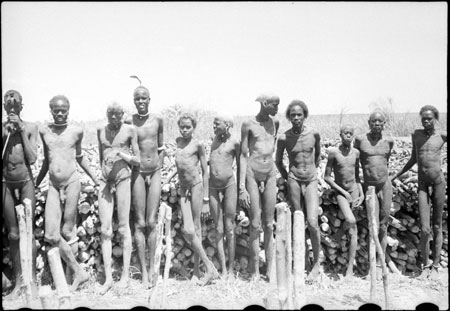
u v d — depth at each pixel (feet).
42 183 20.65
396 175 20.84
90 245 20.24
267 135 19.71
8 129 18.13
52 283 19.34
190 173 19.35
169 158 23.53
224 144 19.45
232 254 19.71
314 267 19.85
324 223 21.08
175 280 20.13
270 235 19.85
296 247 15.71
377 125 20.07
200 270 20.72
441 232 20.01
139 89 19.72
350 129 20.01
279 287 15.55
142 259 19.43
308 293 18.39
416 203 21.63
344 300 17.70
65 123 19.06
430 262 20.06
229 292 18.28
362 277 20.63
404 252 21.38
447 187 21.13
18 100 18.29
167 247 16.49
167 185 20.99
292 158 20.11
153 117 19.92
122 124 19.20
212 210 19.56
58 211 18.61
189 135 19.42
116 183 19.13
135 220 19.67
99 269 20.12
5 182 18.43
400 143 24.82
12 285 18.92
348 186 20.33
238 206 21.06
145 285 19.07
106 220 19.02
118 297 17.98
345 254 21.16
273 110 19.40
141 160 19.58
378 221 20.17
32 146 18.72
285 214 15.53
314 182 20.06
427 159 19.71
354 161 20.21
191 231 19.27
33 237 18.60
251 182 19.58
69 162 18.85
